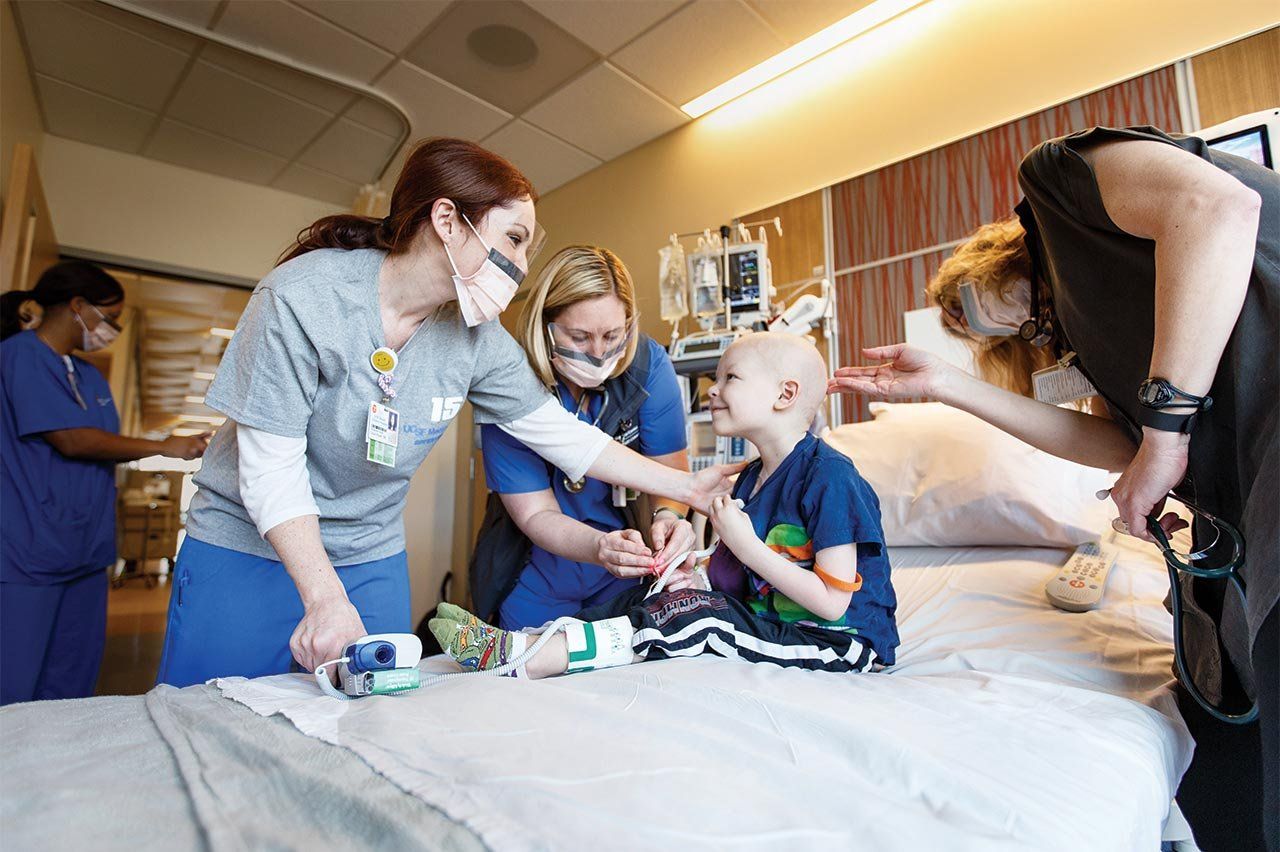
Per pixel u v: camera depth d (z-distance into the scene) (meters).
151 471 8.09
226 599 1.04
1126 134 0.79
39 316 2.24
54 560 2.01
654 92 2.97
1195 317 0.68
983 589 1.35
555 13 2.50
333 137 3.34
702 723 0.62
